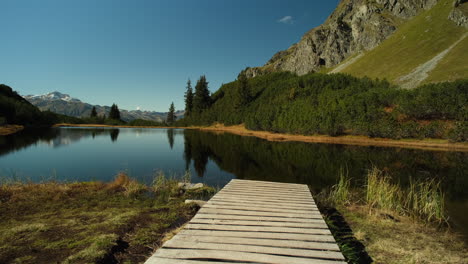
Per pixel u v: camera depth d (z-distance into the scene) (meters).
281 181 11.81
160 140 34.09
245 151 23.02
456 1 87.44
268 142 32.22
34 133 41.22
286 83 73.44
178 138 38.03
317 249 3.80
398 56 88.50
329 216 7.04
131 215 6.54
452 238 5.68
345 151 22.89
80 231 5.39
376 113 32.19
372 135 32.34
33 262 4.07
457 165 15.88
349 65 115.69
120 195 8.59
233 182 8.73
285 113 45.62
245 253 3.57
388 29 119.69
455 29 79.81
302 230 4.52
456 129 25.53
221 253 3.54
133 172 13.59
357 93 41.66
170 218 6.50
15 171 13.40
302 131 39.56
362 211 7.52
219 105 85.31
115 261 4.31
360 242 5.43
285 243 3.96
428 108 28.38
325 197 9.08
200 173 13.59
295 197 6.86
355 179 12.21
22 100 87.31
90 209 7.02
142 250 4.74
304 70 157.00
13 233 5.12
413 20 109.50
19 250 4.44
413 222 6.65
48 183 9.45
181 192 9.34
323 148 25.39
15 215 6.30
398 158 18.83
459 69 52.97
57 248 4.57
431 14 97.62
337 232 5.92
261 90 83.62
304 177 12.66
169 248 3.68
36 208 6.90
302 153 21.73
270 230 4.49
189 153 21.39
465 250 5.10
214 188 10.24
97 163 16.12
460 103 26.42
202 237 4.09
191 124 88.94
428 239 5.61
